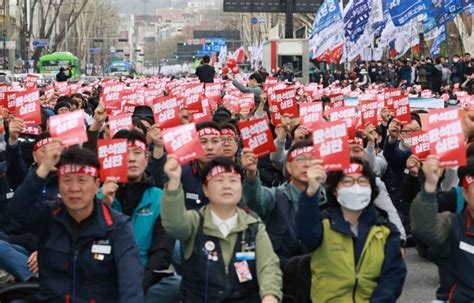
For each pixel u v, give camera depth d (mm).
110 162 8438
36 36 118312
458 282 7715
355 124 12508
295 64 51250
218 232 7617
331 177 7746
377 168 13484
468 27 48531
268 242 7656
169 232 7602
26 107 12945
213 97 25250
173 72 130500
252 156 8969
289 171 9266
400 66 41688
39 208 7582
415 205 7527
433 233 7543
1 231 10930
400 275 7812
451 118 7379
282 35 90688
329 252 7754
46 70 81000
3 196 10797
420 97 27984
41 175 7414
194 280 7684
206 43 134750
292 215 9258
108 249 7504
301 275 8180
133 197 8977
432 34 36688
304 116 13039
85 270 7500
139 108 17516
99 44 154125
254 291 7652
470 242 7613
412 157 11359
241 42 145250
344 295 7738
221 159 7621
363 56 51656
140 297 7387
